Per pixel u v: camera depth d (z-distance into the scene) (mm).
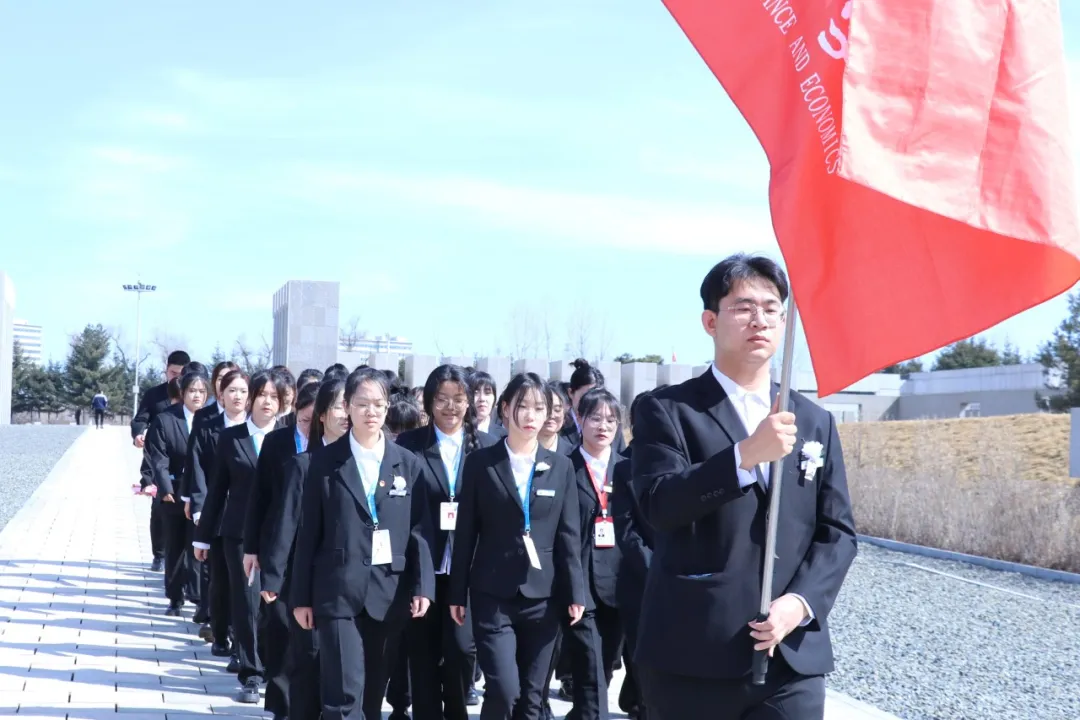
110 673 7660
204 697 7121
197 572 9594
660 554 3611
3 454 32281
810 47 3277
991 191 3117
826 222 3293
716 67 3482
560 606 5793
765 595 3389
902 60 3117
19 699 6898
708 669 3426
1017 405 44625
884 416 50188
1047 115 3170
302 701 5895
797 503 3551
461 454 6668
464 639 6176
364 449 5789
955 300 3264
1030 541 14727
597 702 6023
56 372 79375
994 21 3184
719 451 3533
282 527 6262
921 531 16719
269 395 7711
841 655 9305
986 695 8039
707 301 3682
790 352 3354
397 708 6695
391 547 5672
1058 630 10430
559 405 6723
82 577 11711
